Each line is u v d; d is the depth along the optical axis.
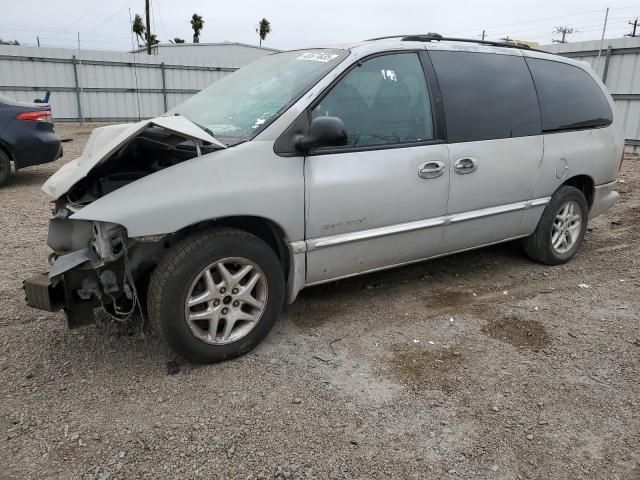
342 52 3.61
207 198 2.91
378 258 3.73
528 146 4.38
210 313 3.06
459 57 4.09
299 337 3.51
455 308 4.02
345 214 3.42
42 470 2.31
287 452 2.44
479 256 5.22
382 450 2.46
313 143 3.06
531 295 4.29
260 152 3.11
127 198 2.77
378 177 3.51
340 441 2.51
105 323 3.66
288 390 2.91
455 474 2.32
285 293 3.47
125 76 22.23
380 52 3.64
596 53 13.74
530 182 4.45
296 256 3.33
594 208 5.23
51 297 2.90
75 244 3.04
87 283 2.93
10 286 4.32
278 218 3.17
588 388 2.97
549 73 4.71
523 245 4.99
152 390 2.90
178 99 23.70
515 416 2.72
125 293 3.00
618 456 2.44
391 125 3.63
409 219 3.74
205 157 2.99
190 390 2.90
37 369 3.11
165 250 3.12
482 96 4.12
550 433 2.59
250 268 3.16
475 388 2.96
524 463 2.39
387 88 3.64
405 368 3.15
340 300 4.11
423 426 2.63
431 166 3.75
